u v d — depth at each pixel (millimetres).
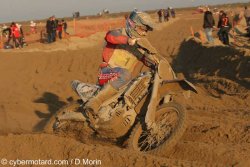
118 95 6637
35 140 6629
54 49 28719
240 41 23609
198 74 16141
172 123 6477
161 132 6391
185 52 22406
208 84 13773
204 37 23781
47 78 17562
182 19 52406
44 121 8914
